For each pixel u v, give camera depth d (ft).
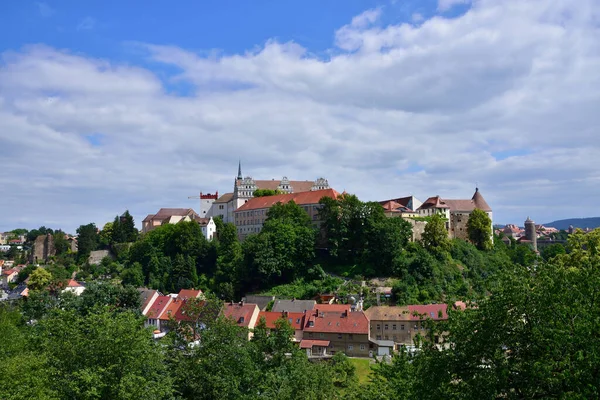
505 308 84.94
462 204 636.07
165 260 606.96
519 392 83.61
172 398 142.82
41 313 308.19
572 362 77.15
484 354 87.04
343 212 506.48
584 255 199.93
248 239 525.75
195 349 163.73
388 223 489.26
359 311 384.68
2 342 182.60
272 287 497.05
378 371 125.49
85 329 135.13
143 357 132.46
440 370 89.66
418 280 457.27
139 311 291.17
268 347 199.00
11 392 112.57
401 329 371.97
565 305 82.02
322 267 508.94
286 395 156.04
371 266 484.74
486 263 527.81
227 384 152.46
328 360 303.89
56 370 121.49
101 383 119.14
